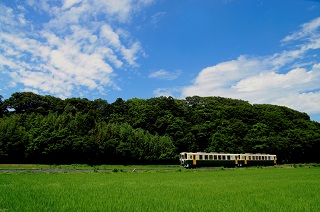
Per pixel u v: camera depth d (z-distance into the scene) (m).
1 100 79.50
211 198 17.92
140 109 88.88
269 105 123.75
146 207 14.65
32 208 13.96
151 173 42.94
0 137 57.59
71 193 19.61
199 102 113.88
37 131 62.06
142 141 70.88
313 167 68.69
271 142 87.06
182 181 30.12
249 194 19.77
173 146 74.62
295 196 18.86
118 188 23.06
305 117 124.19
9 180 27.62
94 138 64.81
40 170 41.75
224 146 83.81
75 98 90.50
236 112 103.31
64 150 61.81
